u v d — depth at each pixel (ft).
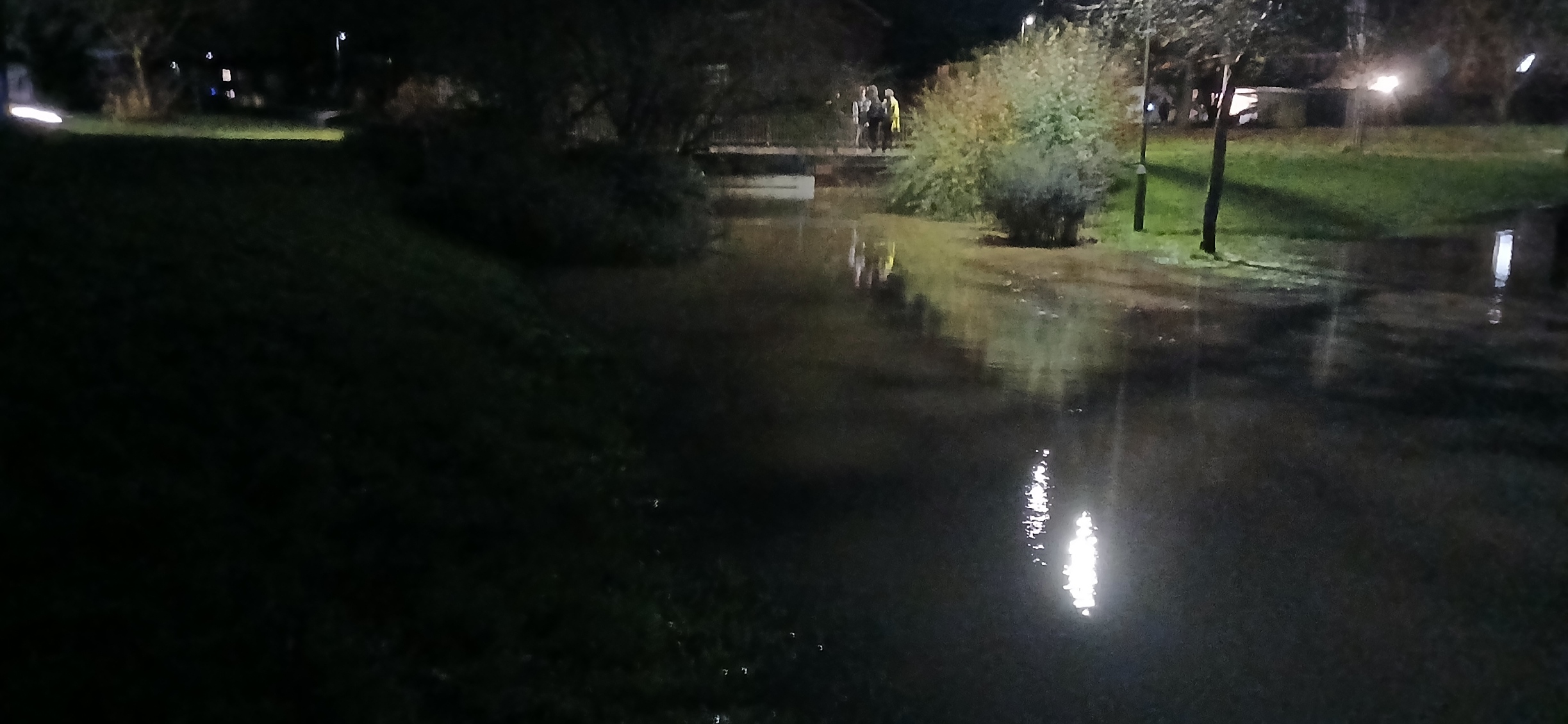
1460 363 37.63
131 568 14.96
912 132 84.23
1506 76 134.62
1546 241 67.97
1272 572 20.52
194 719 12.66
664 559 20.04
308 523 17.69
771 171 91.81
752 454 26.30
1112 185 78.43
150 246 30.14
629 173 58.75
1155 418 30.42
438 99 64.69
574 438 25.48
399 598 16.40
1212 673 16.89
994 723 15.46
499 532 19.43
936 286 51.52
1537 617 18.92
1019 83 76.89
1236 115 137.69
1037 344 39.52
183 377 21.54
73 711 12.26
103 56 133.28
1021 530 22.26
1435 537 22.36
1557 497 24.79
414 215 52.08
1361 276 56.08
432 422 23.54
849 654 17.19
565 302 42.70
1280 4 67.72
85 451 17.46
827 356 36.60
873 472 25.38
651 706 15.23
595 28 61.05
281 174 52.75
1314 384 34.47
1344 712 15.88
